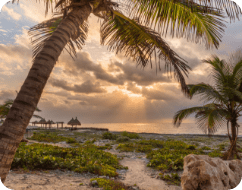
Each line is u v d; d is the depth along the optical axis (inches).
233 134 401.1
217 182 178.4
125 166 360.2
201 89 374.9
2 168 88.2
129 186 233.1
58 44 111.9
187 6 146.9
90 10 142.4
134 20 170.6
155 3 142.2
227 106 395.5
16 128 92.7
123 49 200.4
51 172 240.1
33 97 98.0
